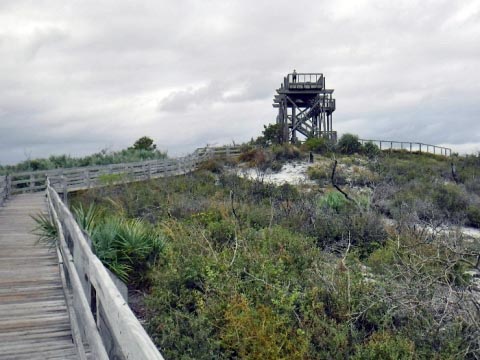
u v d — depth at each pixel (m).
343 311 6.92
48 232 10.31
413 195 19.02
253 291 7.20
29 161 32.25
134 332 2.18
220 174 27.70
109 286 3.00
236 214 12.99
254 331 5.97
